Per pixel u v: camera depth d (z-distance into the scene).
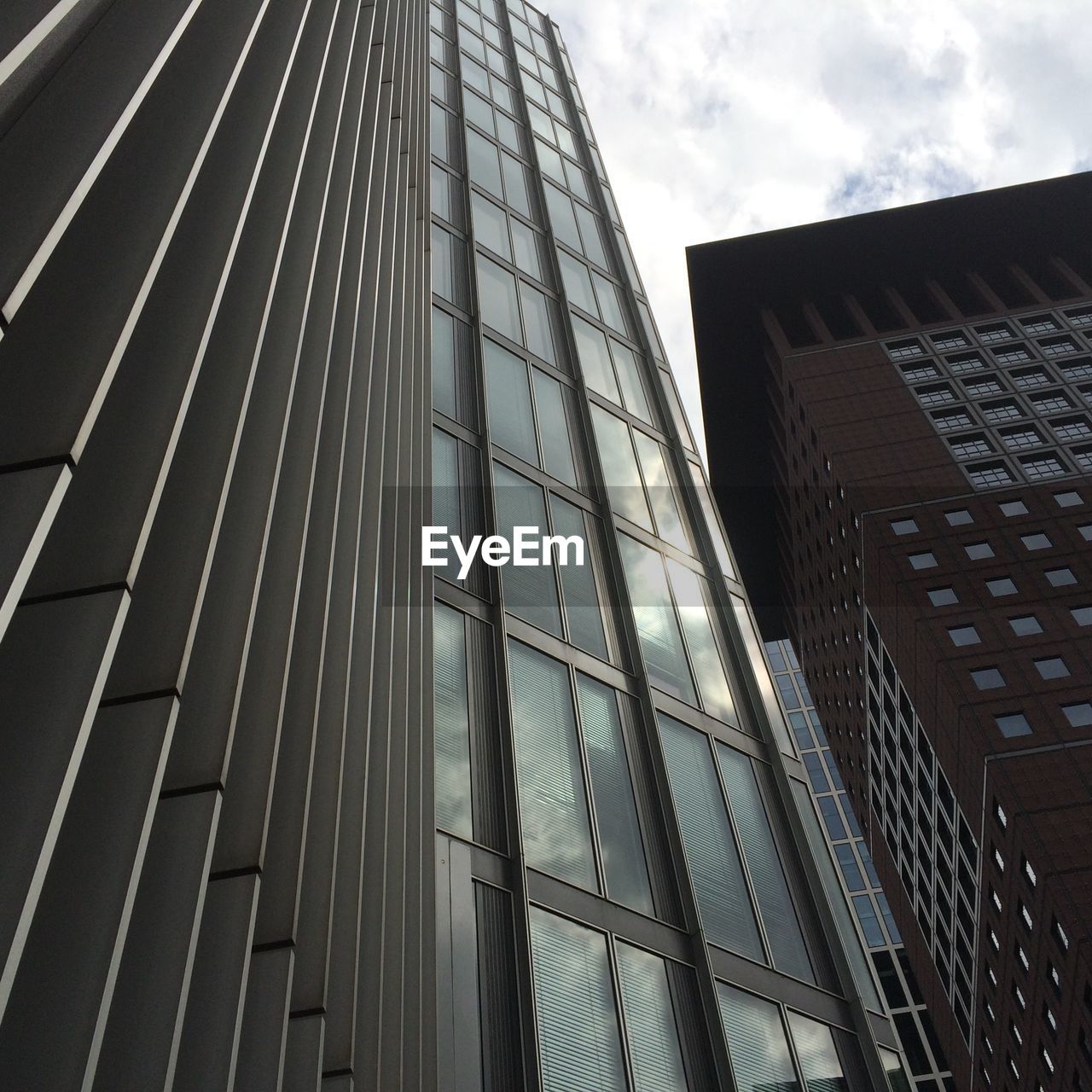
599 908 14.85
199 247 7.29
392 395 15.62
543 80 44.94
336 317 12.58
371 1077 8.24
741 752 20.23
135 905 5.34
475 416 21.88
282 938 6.72
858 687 91.19
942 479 82.88
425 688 14.23
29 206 4.63
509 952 13.12
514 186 33.41
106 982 4.38
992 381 90.75
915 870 83.19
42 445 4.57
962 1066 80.81
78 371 4.98
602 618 20.25
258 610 7.86
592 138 43.38
